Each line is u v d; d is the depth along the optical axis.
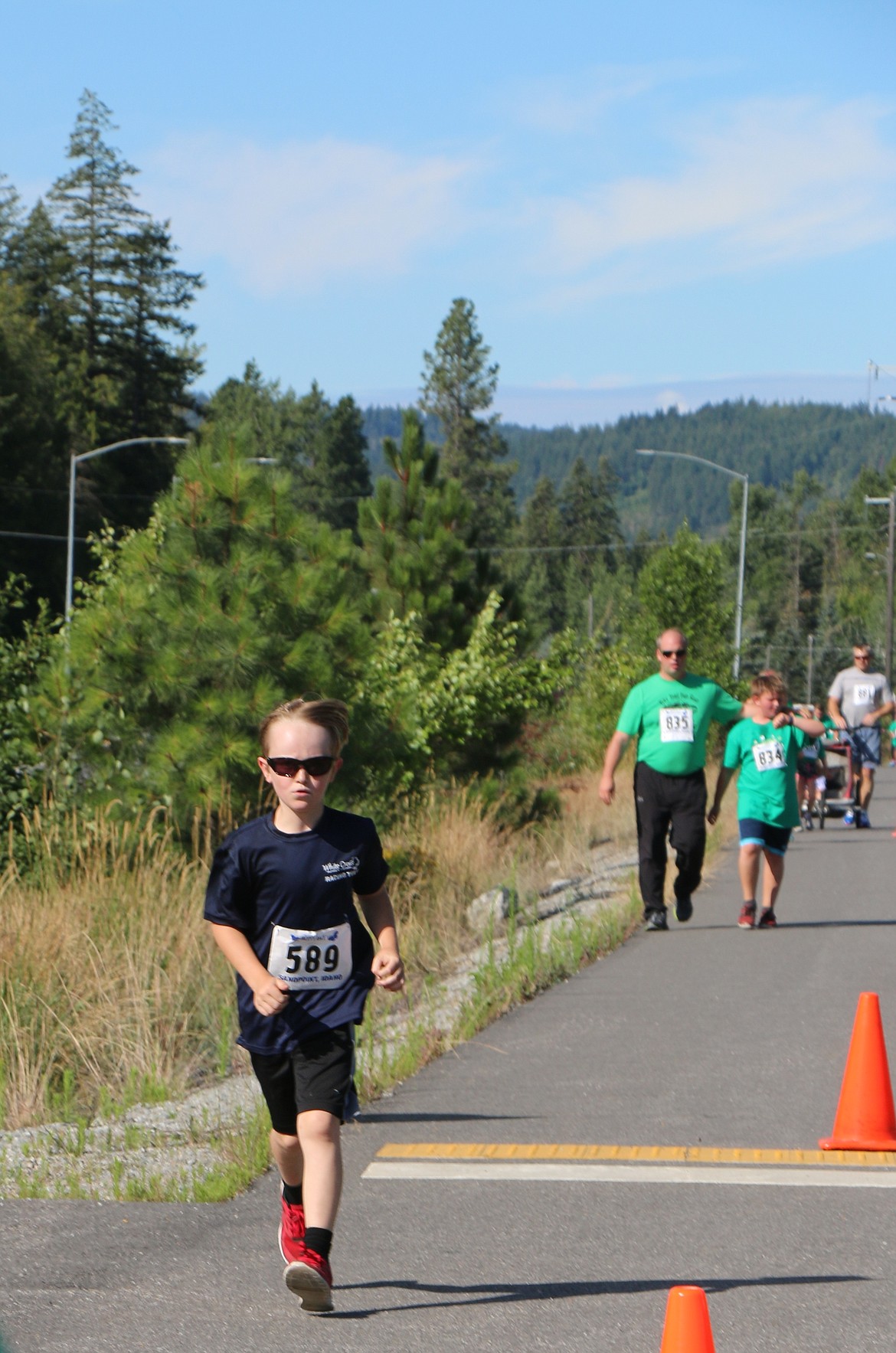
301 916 6.63
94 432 104.00
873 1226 7.70
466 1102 10.32
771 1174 8.62
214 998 13.12
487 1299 6.74
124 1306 6.70
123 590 18.19
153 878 15.44
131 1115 10.34
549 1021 12.92
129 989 12.59
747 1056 11.46
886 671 87.50
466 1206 8.10
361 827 6.80
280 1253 7.40
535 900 18.89
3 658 19.17
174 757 17.11
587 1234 7.61
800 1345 6.18
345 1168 8.86
